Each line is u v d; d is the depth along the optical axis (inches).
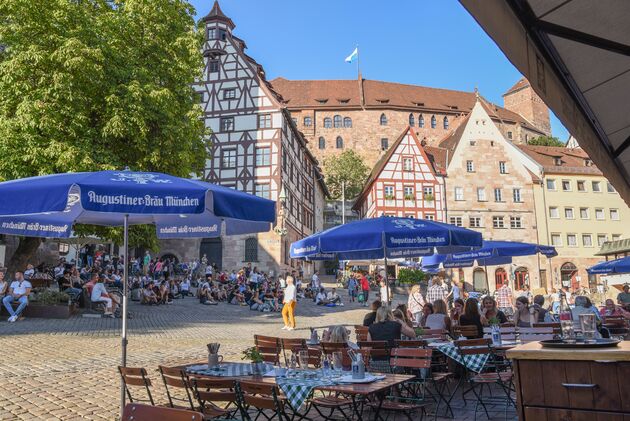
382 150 3614.7
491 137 2203.5
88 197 218.7
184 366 261.4
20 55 721.0
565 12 127.1
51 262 1339.8
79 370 393.4
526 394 149.0
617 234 2207.2
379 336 333.1
